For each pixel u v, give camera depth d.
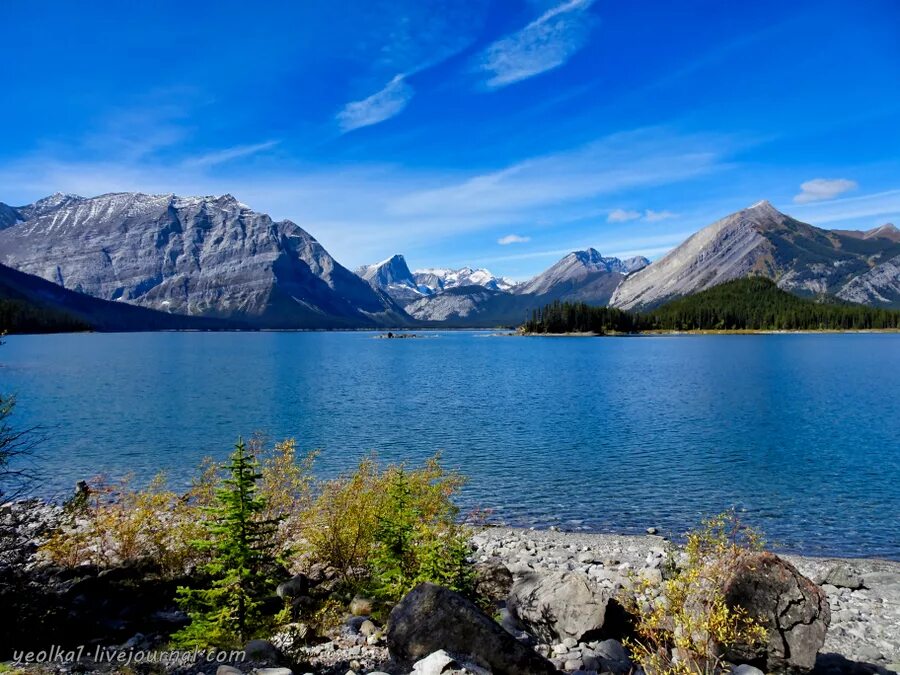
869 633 13.52
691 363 122.81
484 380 91.75
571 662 10.81
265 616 12.44
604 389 77.94
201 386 82.75
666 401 65.69
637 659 9.83
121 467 35.56
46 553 14.89
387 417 55.44
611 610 12.22
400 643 10.11
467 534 16.34
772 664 10.04
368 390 78.38
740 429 48.16
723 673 9.69
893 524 25.22
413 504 15.69
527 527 25.47
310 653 10.66
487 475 34.06
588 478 33.31
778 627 10.11
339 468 35.31
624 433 46.97
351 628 12.11
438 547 13.84
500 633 10.10
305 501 17.09
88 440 43.91
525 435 46.28
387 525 14.41
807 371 100.62
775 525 25.27
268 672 9.09
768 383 82.38
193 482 18.62
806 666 9.88
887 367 107.44
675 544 22.61
